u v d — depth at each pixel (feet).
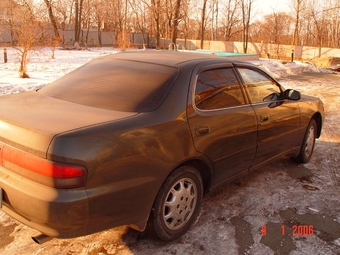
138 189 8.55
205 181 11.20
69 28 147.13
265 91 13.43
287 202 12.79
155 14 93.35
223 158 11.14
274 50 116.26
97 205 7.84
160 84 9.98
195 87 10.38
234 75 12.15
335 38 153.17
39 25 45.65
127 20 139.33
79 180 7.52
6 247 9.56
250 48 123.65
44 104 9.64
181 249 9.73
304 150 16.25
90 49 117.91
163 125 9.11
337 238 10.63
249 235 10.58
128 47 85.30
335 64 82.43
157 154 8.86
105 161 7.86
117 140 8.12
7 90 30.42
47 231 7.71
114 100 9.67
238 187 13.92
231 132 11.18
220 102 11.10
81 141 7.61
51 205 7.39
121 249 9.64
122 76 10.67
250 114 12.02
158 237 9.67
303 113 15.35
